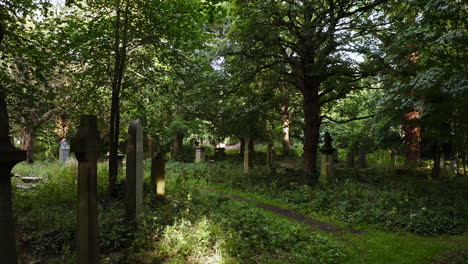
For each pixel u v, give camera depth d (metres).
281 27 14.10
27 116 10.46
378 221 8.80
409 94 10.09
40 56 9.21
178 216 7.41
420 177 16.33
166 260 5.37
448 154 18.09
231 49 15.41
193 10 10.57
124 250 5.74
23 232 6.11
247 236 6.65
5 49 8.85
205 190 13.23
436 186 12.34
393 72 10.75
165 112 22.77
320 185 13.16
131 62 12.04
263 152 29.75
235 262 5.38
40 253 5.36
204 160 24.08
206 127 25.94
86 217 4.56
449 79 7.86
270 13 13.30
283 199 11.72
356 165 21.67
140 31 10.52
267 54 15.34
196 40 11.65
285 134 29.73
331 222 9.09
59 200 8.65
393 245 7.10
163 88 12.41
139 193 7.14
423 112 9.79
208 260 5.43
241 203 10.33
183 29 10.66
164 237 6.10
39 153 24.36
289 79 17.27
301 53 15.73
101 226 6.38
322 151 13.88
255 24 13.50
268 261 5.60
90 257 4.59
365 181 15.02
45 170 15.07
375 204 9.89
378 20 13.52
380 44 13.29
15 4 8.15
